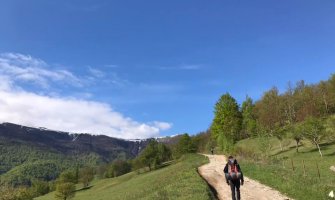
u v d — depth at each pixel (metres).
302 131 76.12
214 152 107.44
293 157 72.31
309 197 23.34
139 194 40.62
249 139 101.88
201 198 20.31
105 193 100.69
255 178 33.06
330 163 57.16
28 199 134.12
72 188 119.31
